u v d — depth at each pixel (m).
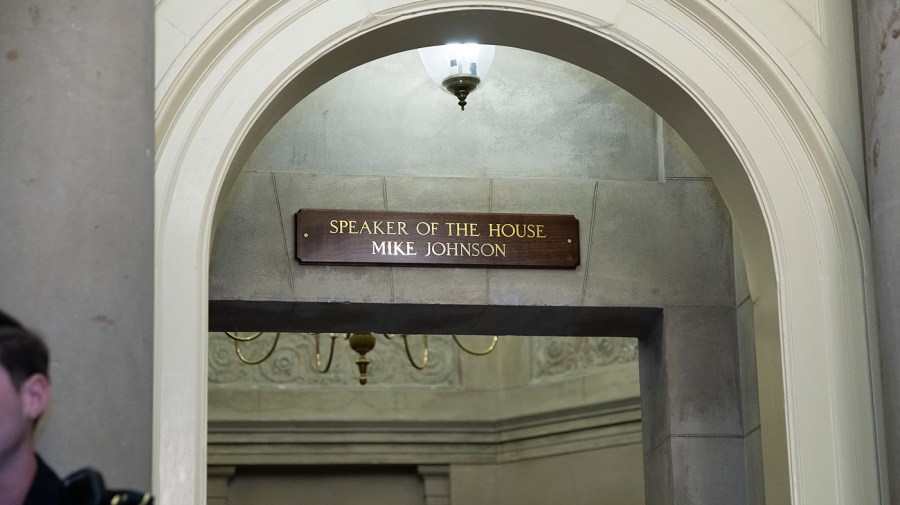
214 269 6.66
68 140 4.28
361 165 6.96
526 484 11.63
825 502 5.54
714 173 6.12
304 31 5.68
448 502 11.78
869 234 5.73
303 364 11.83
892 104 5.43
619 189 7.10
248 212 6.76
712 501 6.84
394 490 11.95
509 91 7.20
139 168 4.41
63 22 4.40
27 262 4.13
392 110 7.08
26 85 4.32
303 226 6.75
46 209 4.19
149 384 4.27
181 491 5.14
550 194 7.04
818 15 5.93
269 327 7.10
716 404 6.94
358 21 5.76
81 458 3.99
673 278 7.03
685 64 5.91
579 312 7.02
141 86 4.50
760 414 6.02
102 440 4.04
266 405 11.69
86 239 4.20
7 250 4.15
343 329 7.17
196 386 5.26
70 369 4.05
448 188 6.98
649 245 7.05
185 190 5.43
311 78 5.81
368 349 9.11
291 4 5.68
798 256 5.76
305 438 11.70
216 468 11.60
